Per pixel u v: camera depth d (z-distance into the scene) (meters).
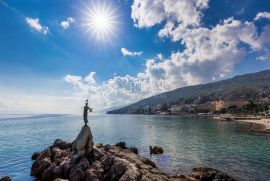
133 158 37.62
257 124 137.12
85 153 36.12
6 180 30.69
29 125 173.50
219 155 53.25
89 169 31.70
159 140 79.25
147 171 30.44
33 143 75.56
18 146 69.12
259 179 36.06
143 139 82.56
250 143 70.50
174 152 56.91
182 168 42.38
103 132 109.69
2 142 78.38
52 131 119.19
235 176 37.56
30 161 48.19
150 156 52.19
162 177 28.00
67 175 33.19
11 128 143.25
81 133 37.44
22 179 36.34
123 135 96.00
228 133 97.38
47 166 37.81
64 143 49.16
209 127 127.31
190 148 62.56
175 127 131.38
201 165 44.44
